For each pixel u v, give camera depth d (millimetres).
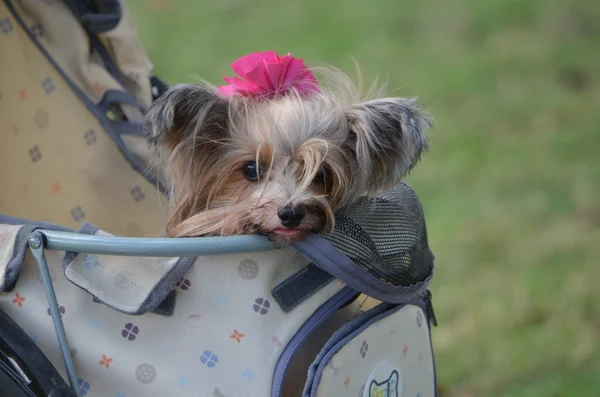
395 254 2244
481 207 5945
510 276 5016
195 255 2014
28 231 2055
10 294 2152
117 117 3246
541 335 4449
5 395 2115
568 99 7863
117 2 3111
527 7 10016
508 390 4047
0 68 3025
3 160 3053
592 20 9594
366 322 2209
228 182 2787
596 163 6602
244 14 10125
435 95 7930
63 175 3211
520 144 7004
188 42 9219
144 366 2141
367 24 9680
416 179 6441
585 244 5355
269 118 2674
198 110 2646
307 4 10453
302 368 2555
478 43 9203
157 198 3229
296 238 2109
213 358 2129
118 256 2107
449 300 4809
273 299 2111
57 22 3102
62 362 2168
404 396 2395
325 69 2980
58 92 3172
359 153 2564
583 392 3975
